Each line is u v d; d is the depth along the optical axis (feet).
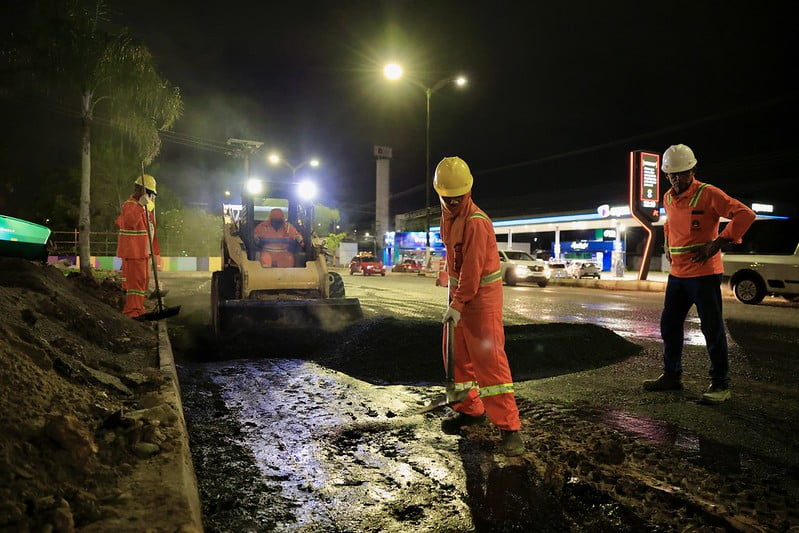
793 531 8.43
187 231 120.47
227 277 29.84
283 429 13.51
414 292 58.03
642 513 9.11
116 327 21.06
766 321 34.40
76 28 40.16
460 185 11.76
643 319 35.55
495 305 11.88
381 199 186.60
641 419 14.12
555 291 64.28
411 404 15.74
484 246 11.75
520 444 11.57
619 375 19.24
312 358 22.52
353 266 125.90
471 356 11.95
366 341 22.43
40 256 23.77
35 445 7.77
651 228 74.13
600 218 113.60
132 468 8.54
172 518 7.04
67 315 17.57
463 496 9.84
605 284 72.84
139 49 42.37
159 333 21.99
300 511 9.28
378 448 12.23
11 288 16.71
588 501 9.57
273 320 27.12
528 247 149.89
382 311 37.86
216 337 26.05
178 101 45.29
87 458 8.02
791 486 10.16
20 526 6.29
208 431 13.33
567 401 15.83
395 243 161.38
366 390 17.33
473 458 11.56
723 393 15.58
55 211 103.45
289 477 10.66
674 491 9.75
